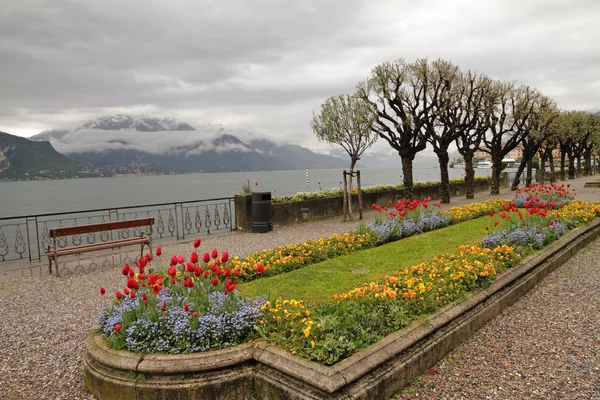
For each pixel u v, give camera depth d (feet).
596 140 147.23
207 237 47.29
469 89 78.84
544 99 92.27
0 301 24.85
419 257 28.78
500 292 20.76
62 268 33.22
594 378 13.84
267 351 13.11
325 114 54.29
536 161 161.68
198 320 13.99
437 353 15.30
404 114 64.80
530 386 13.50
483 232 38.04
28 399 13.91
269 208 50.14
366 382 12.09
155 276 15.70
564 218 36.73
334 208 62.18
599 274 26.37
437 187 86.53
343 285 22.63
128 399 12.82
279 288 22.38
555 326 18.40
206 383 12.49
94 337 15.02
